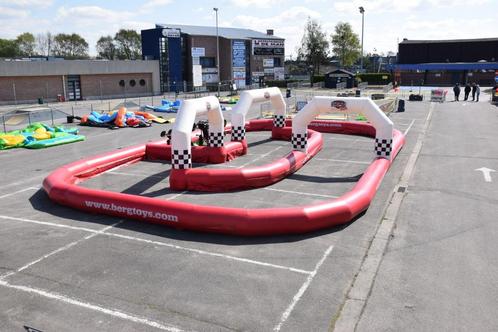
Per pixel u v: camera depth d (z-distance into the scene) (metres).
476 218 10.34
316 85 65.00
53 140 20.66
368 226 9.93
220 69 62.44
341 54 76.88
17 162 17.11
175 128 13.06
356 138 21.83
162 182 14.09
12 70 41.28
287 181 13.91
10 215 10.99
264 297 7.01
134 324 6.35
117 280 7.62
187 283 7.48
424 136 21.48
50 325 6.36
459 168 15.02
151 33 55.12
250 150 19.25
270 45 66.25
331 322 6.34
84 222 10.44
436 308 6.66
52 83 44.84
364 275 7.71
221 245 9.02
